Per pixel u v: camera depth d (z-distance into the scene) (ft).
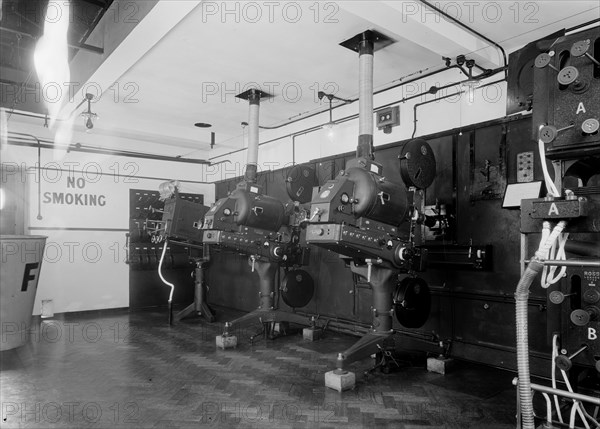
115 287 25.45
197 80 17.49
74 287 24.14
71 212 24.20
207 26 13.15
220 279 27.40
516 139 13.79
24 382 12.67
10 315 16.42
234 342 16.80
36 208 23.17
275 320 18.17
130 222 26.04
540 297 13.06
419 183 13.97
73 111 20.67
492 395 11.62
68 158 24.20
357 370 13.80
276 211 18.78
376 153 18.11
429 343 14.40
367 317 18.15
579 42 6.20
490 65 14.44
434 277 15.89
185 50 14.76
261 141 24.72
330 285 19.81
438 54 14.17
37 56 13.58
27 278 17.06
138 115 22.35
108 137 25.46
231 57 15.29
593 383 9.70
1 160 22.29
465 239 15.02
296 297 19.02
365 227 12.88
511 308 13.76
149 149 27.02
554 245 6.82
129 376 13.24
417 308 14.11
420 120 16.71
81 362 14.74
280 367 14.17
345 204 12.50
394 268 13.73
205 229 18.03
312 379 12.96
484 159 14.60
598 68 6.15
